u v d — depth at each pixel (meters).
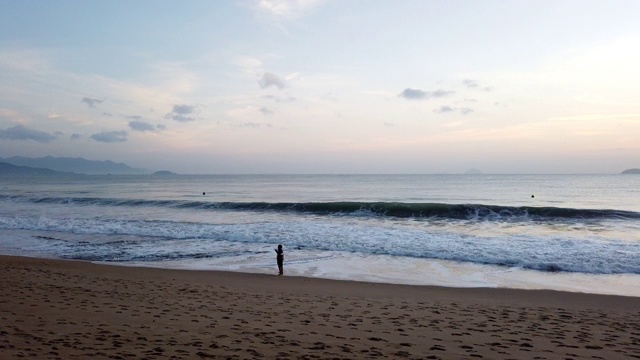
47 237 22.19
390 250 18.02
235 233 22.20
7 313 7.46
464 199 49.22
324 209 33.59
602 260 15.53
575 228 23.86
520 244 18.42
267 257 17.17
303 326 7.35
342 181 121.31
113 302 8.99
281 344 6.05
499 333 7.30
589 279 13.48
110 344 5.67
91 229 24.27
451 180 122.88
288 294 10.90
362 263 15.98
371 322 7.88
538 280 13.39
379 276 14.07
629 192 61.44
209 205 38.19
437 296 11.07
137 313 7.93
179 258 17.11
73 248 19.23
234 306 9.05
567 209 28.14
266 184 102.88
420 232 22.05
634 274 14.03
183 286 11.65
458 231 22.66
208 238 21.52
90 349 5.38
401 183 100.94
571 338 7.10
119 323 7.04
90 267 14.79
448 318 8.45
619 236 20.78
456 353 5.97
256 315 8.17
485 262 15.84
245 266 15.69
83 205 41.56
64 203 43.66
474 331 7.40
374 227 24.00
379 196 55.50
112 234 22.94
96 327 6.67
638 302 10.59
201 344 5.86
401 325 7.71
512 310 9.44
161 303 9.10
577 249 17.25
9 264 14.83
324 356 5.54
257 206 36.19
